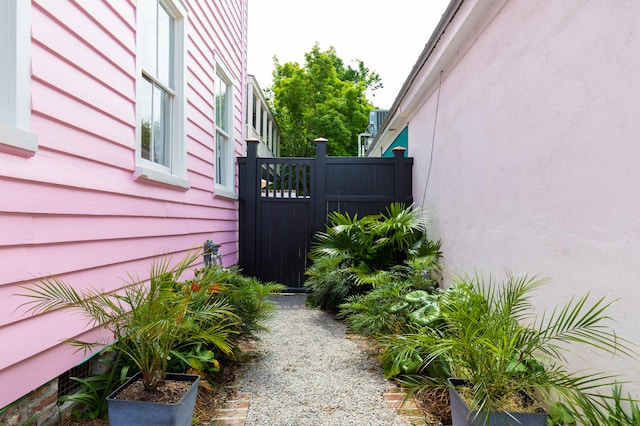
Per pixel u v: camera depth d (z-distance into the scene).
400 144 7.03
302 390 2.47
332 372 2.78
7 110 1.61
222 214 5.07
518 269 2.40
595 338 1.61
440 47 3.74
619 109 1.53
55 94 1.87
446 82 4.02
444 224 4.07
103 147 2.30
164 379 1.81
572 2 1.85
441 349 1.71
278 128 14.08
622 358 1.53
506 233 2.57
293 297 5.50
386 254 4.77
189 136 3.83
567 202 1.89
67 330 1.95
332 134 16.02
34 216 1.74
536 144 2.19
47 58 1.82
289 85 15.82
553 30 2.02
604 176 1.62
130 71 2.64
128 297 1.93
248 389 2.49
